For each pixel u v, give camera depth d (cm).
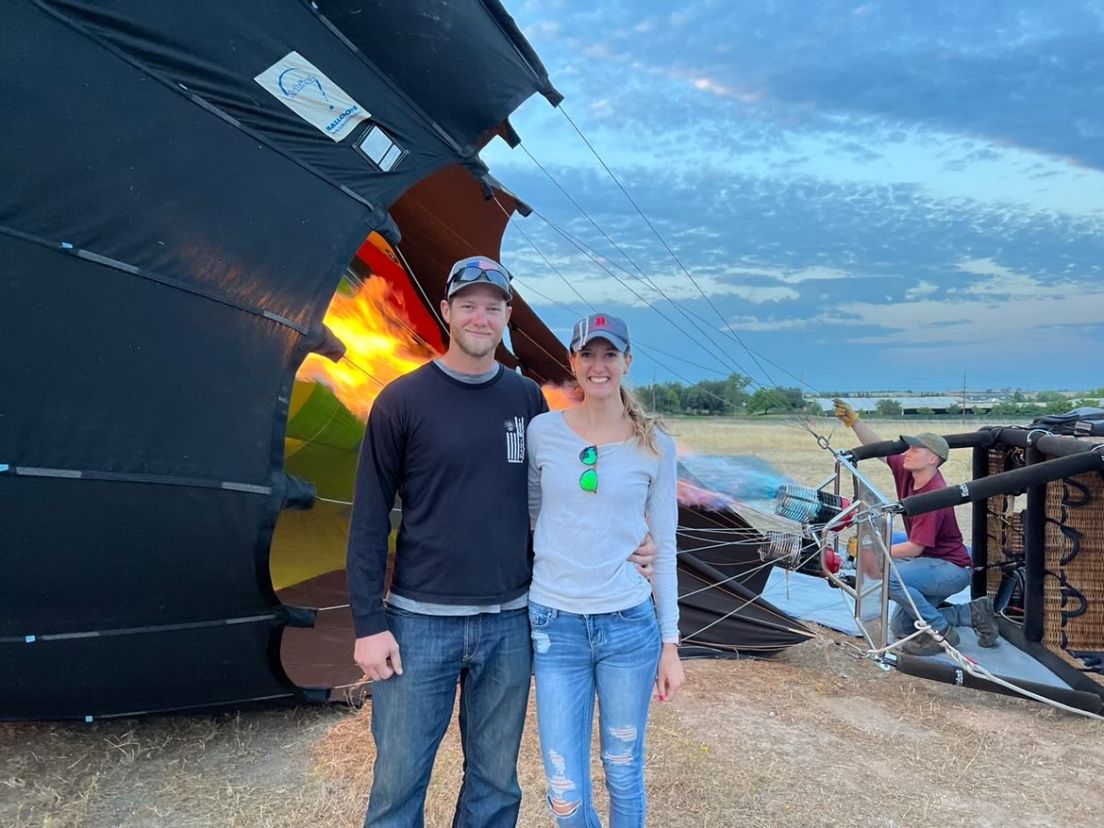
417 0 466
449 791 385
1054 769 430
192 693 423
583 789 270
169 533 370
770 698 518
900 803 388
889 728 477
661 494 291
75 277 356
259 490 379
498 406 280
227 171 396
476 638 276
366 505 271
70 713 412
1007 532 654
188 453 369
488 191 492
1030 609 553
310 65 433
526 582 287
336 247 411
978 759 438
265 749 439
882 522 507
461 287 271
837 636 654
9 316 346
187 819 367
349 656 534
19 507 348
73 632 373
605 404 279
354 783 396
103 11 381
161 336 367
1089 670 533
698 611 608
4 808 372
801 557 617
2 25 362
